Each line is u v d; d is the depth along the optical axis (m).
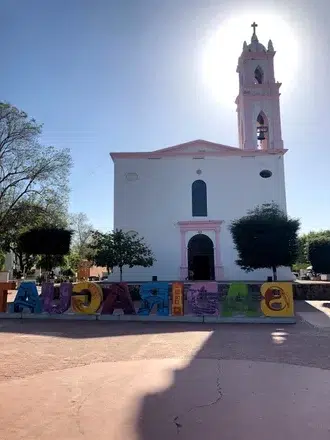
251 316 13.74
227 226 31.62
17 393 5.77
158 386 6.11
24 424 4.64
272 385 6.19
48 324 13.28
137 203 32.38
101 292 14.81
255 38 36.91
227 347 9.21
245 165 32.69
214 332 11.42
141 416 4.90
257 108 35.28
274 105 35.19
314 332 11.45
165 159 32.94
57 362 7.75
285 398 5.57
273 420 4.77
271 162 32.66
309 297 22.34
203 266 31.77
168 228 31.91
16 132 29.64
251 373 6.89
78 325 13.02
